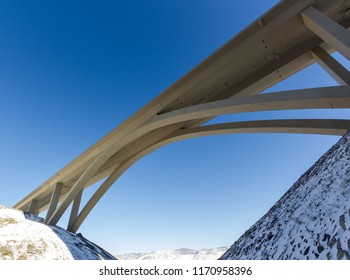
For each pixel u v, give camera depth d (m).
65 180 26.11
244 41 13.82
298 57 15.04
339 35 9.71
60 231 19.73
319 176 5.99
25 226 15.97
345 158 5.40
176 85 16.62
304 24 12.83
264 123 17.19
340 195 4.23
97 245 22.55
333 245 3.25
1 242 12.33
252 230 6.93
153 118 17.95
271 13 12.63
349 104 10.03
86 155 22.67
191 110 15.60
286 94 11.72
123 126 19.72
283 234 4.84
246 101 13.12
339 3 11.91
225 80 16.89
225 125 19.22
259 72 16.48
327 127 14.28
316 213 4.43
